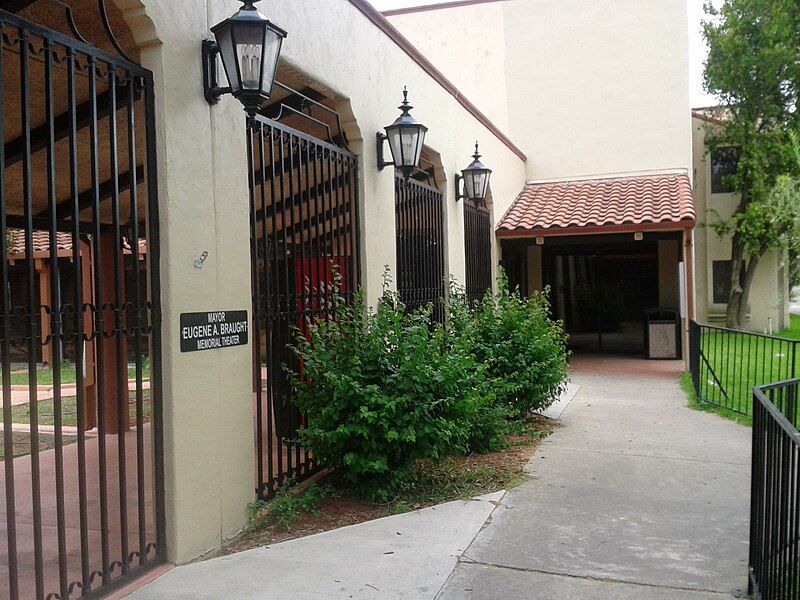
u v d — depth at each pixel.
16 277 16.28
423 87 9.75
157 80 4.56
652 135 18.12
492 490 6.34
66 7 3.98
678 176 17.78
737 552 4.85
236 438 5.21
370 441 5.71
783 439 3.51
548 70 18.78
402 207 9.01
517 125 18.98
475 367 7.40
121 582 4.24
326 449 5.83
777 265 21.50
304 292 6.39
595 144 18.45
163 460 4.58
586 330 18.83
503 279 10.24
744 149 20.11
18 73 5.11
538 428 8.94
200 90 4.93
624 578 4.42
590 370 14.84
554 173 18.73
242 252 5.35
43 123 5.93
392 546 4.96
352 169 7.50
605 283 18.72
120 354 4.29
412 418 5.70
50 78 3.77
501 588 4.27
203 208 4.91
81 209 8.08
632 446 7.99
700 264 21.77
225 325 5.11
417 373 5.84
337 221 7.17
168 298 4.57
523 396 8.84
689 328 13.17
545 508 5.80
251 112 4.89
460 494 6.21
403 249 9.02
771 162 19.72
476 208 13.02
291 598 4.11
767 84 19.44
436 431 5.81
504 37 19.06
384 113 8.22
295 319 6.21
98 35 5.41
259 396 5.62
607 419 9.59
